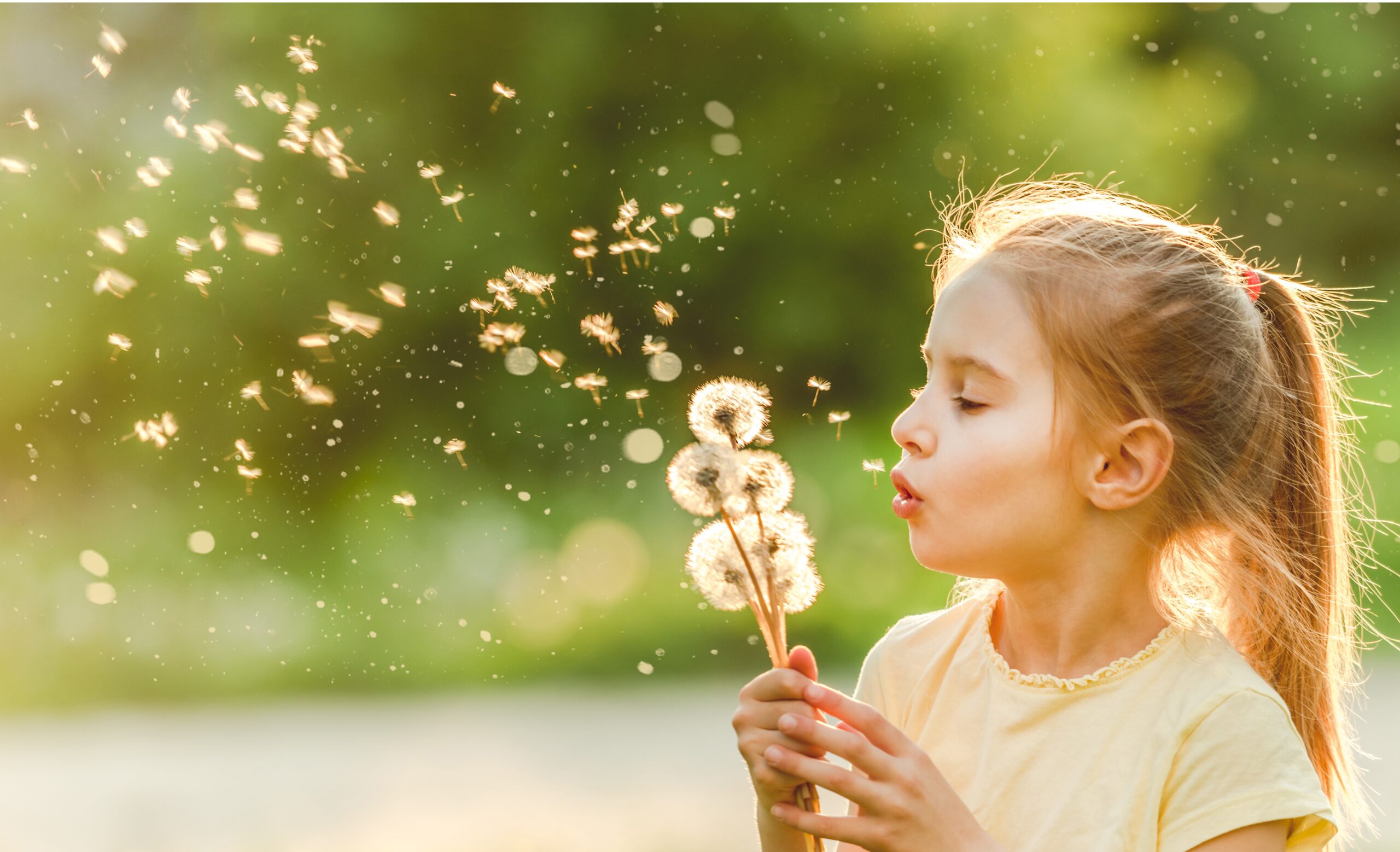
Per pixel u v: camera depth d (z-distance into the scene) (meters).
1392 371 18.34
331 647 14.70
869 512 16.55
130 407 15.63
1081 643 2.35
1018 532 2.25
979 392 2.27
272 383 15.71
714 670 14.37
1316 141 21.05
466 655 14.63
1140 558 2.34
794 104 17.81
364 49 15.88
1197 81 20.55
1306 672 2.52
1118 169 18.34
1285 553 2.53
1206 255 2.46
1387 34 20.80
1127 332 2.27
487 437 16.56
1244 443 2.40
